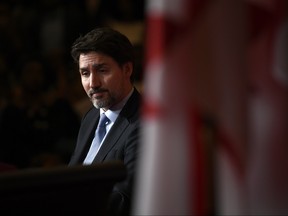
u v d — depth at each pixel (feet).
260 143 10.90
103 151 19.80
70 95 42.70
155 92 10.59
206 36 10.65
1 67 43.01
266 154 10.90
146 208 10.59
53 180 12.00
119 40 19.90
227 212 10.60
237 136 10.64
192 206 10.53
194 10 10.63
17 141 37.14
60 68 44.75
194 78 10.58
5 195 11.40
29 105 37.88
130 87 20.38
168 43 10.56
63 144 37.60
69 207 12.51
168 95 10.56
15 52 47.52
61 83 43.06
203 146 10.61
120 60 19.94
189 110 10.55
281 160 10.89
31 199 11.82
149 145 10.59
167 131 10.53
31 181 11.68
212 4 10.69
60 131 37.73
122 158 19.52
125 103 20.21
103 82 19.88
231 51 10.70
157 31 10.61
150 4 10.75
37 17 48.14
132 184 18.44
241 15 10.80
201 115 10.57
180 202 10.52
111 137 19.90
